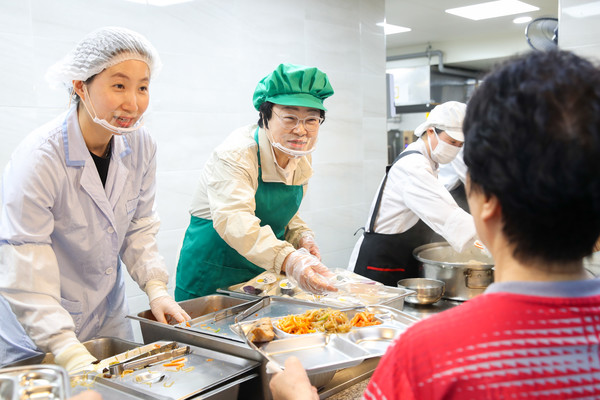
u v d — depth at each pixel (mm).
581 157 545
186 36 3217
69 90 1625
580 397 566
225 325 1614
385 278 2570
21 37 2570
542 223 590
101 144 1674
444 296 2049
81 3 2756
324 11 4070
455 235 2246
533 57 613
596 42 2562
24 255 1479
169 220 3223
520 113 576
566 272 619
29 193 1480
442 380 593
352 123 4395
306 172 2213
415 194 2396
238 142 2029
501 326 596
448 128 2455
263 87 1938
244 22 3533
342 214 4375
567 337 585
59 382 884
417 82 6832
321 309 1588
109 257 1759
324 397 1243
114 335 1886
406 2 4730
